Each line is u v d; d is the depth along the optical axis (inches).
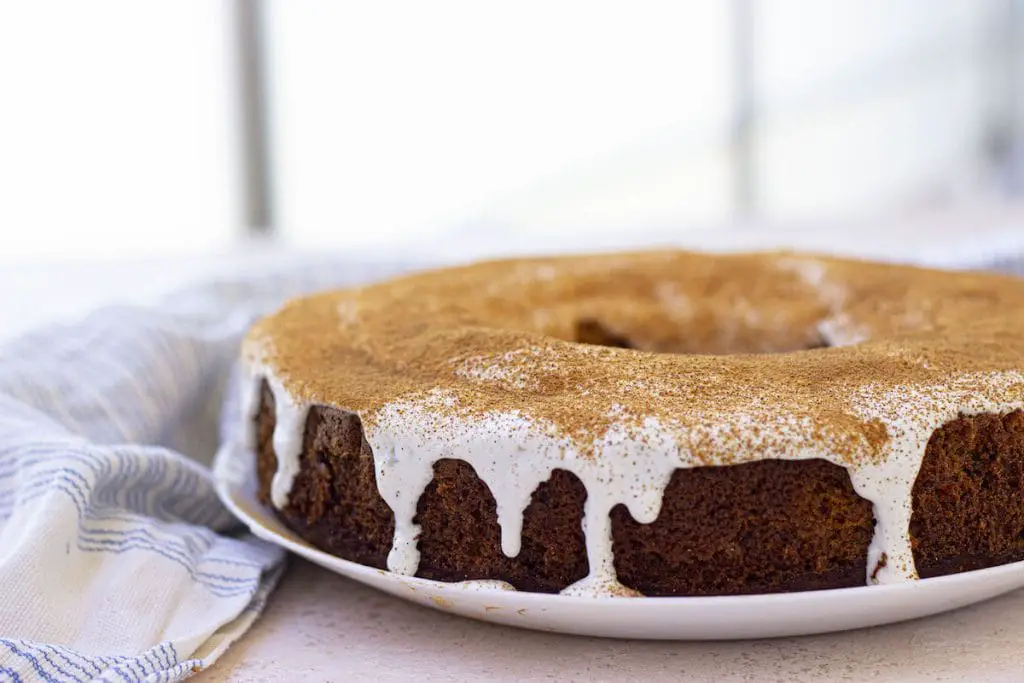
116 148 69.4
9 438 25.8
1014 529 24.3
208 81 70.8
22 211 68.1
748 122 88.7
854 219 55.9
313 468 25.7
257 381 27.0
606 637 24.0
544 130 83.4
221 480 27.6
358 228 78.7
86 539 25.2
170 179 70.7
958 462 23.8
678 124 87.2
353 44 76.5
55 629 23.8
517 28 81.3
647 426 23.3
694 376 24.3
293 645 24.3
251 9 70.8
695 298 30.1
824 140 92.7
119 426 28.1
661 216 88.1
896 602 23.1
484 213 83.1
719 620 23.0
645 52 85.0
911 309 28.2
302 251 45.7
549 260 31.4
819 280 29.9
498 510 23.8
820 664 23.4
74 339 29.0
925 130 94.9
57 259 46.8
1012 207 60.2
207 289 33.1
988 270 32.9
